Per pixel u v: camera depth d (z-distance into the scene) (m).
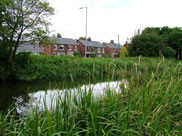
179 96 2.26
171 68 2.87
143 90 2.06
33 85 6.54
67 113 1.88
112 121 1.73
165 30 24.81
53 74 8.80
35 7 7.41
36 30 7.50
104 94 2.38
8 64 7.71
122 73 2.35
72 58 11.49
